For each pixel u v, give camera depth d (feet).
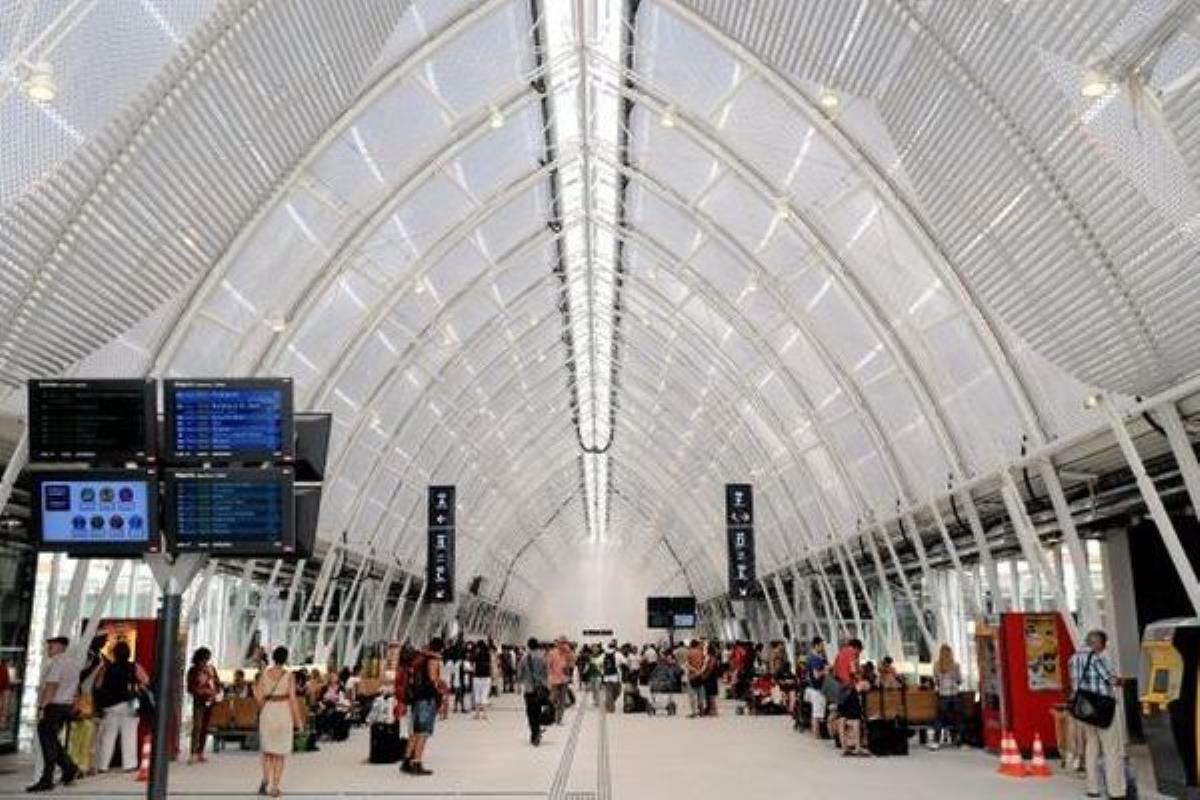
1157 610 72.43
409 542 143.64
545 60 74.23
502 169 85.05
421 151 75.31
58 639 54.03
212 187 55.57
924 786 53.83
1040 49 41.98
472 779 59.00
